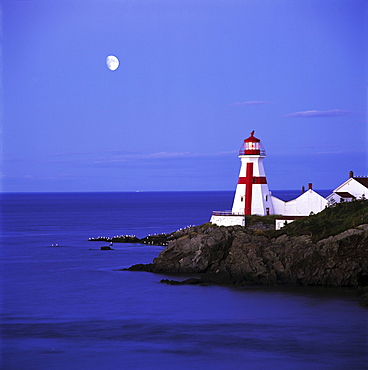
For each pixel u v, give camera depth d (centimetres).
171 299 7306
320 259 7912
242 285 7988
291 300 7112
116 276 8956
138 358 5306
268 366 5106
